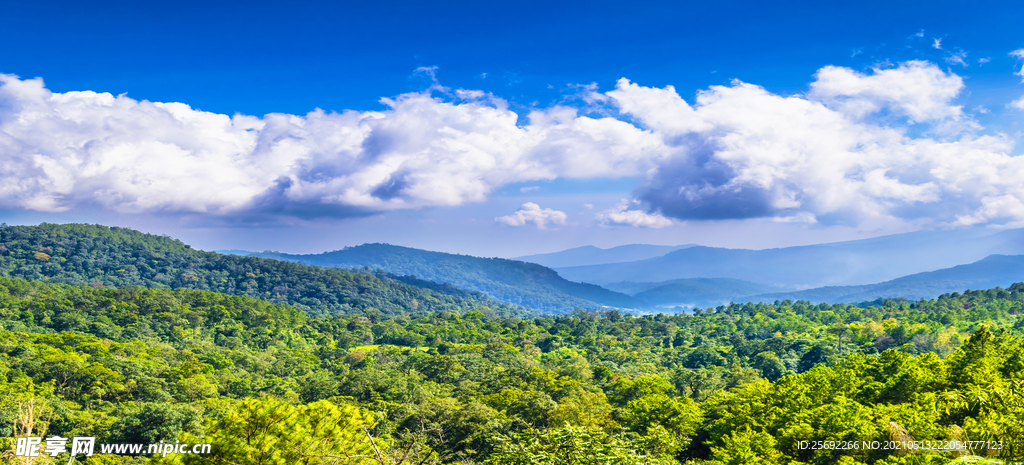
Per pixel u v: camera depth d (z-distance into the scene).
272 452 16.27
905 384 49.97
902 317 156.62
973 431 24.89
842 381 56.28
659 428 22.03
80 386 75.19
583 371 93.31
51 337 103.81
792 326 159.50
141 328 133.62
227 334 145.75
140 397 74.31
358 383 81.94
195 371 88.38
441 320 199.25
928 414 37.44
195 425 54.69
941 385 48.62
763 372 98.88
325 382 86.62
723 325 171.12
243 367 106.19
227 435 16.69
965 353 58.31
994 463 13.15
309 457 16.67
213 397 75.88
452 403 65.31
